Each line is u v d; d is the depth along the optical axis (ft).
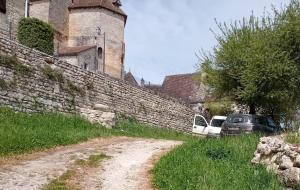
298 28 94.63
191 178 43.06
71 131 72.23
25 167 47.29
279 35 96.48
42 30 111.04
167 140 82.02
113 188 42.34
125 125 97.86
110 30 167.22
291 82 98.17
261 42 98.73
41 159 51.98
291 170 42.60
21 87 76.38
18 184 40.60
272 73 96.78
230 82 113.19
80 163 51.67
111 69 166.09
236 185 41.50
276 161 45.73
